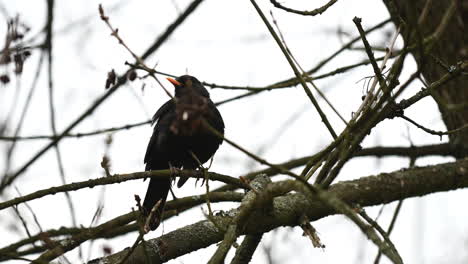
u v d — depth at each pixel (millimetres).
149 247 8828
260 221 8820
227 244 7445
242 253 8992
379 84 8000
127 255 7602
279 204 9016
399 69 7402
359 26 7953
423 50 7043
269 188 7367
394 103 8359
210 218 7645
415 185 10047
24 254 10445
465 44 10047
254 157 6672
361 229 6355
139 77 8250
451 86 10430
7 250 10008
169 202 9844
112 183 8484
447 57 10211
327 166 7949
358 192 9797
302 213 9000
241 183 9266
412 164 10367
